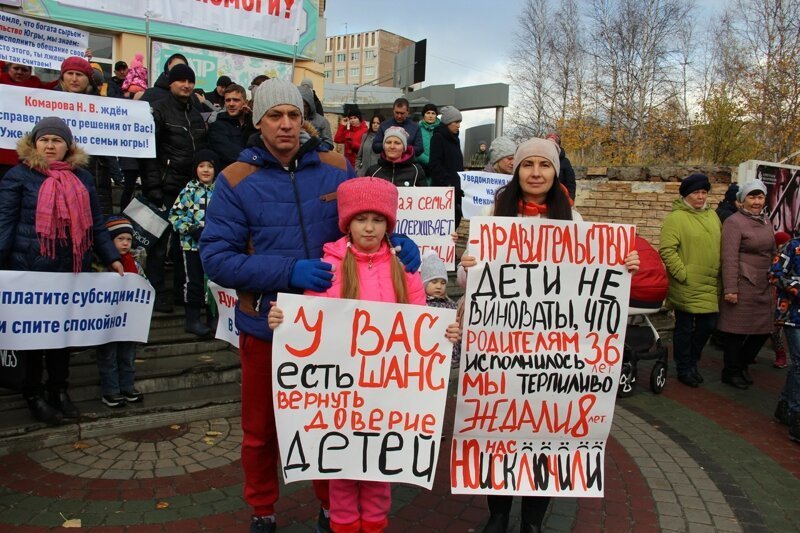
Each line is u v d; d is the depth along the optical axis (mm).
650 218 9883
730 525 3771
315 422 2832
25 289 4215
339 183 3162
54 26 6074
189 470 4141
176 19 9328
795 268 5293
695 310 6539
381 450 2881
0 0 8805
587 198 10422
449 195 6234
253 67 11500
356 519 2957
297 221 3020
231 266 2865
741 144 23344
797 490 4312
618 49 34031
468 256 3150
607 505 3957
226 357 5730
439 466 4414
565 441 3262
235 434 4754
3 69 6512
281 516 3650
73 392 4863
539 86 38469
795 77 23875
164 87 6961
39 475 3967
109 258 4574
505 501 3355
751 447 5094
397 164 6711
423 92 16875
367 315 2826
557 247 3188
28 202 4188
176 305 6414
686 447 5020
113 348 4727
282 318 2770
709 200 9508
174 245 6145
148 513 3582
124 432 4652
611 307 3240
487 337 3170
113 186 8617
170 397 5090
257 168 3031
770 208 9109
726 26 29359
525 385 3213
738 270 6531
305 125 3268
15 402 4688
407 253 3031
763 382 7047
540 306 3197
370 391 2859
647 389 6621
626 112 32688
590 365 3242
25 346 4258
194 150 6230
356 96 24312
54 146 4191
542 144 3246
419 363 2881
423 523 3654
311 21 12070
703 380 6898
